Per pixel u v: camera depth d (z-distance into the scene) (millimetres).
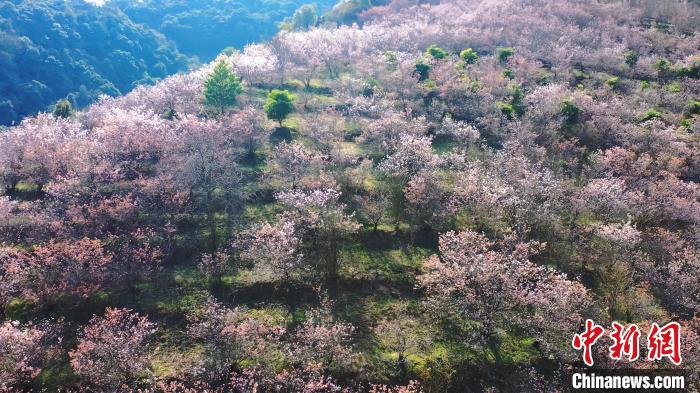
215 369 25547
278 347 27875
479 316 27250
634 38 75875
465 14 93125
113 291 31656
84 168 39531
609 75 66438
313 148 48469
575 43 75062
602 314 28797
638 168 41000
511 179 39125
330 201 37656
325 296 31906
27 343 25156
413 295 32656
